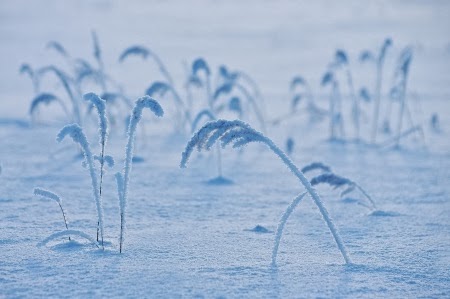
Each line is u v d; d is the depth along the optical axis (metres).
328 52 117.50
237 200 20.58
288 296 10.84
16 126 42.19
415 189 22.94
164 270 12.27
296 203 12.99
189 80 34.06
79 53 107.62
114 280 11.60
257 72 89.88
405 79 34.88
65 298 10.64
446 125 45.53
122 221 13.55
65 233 13.46
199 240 14.88
